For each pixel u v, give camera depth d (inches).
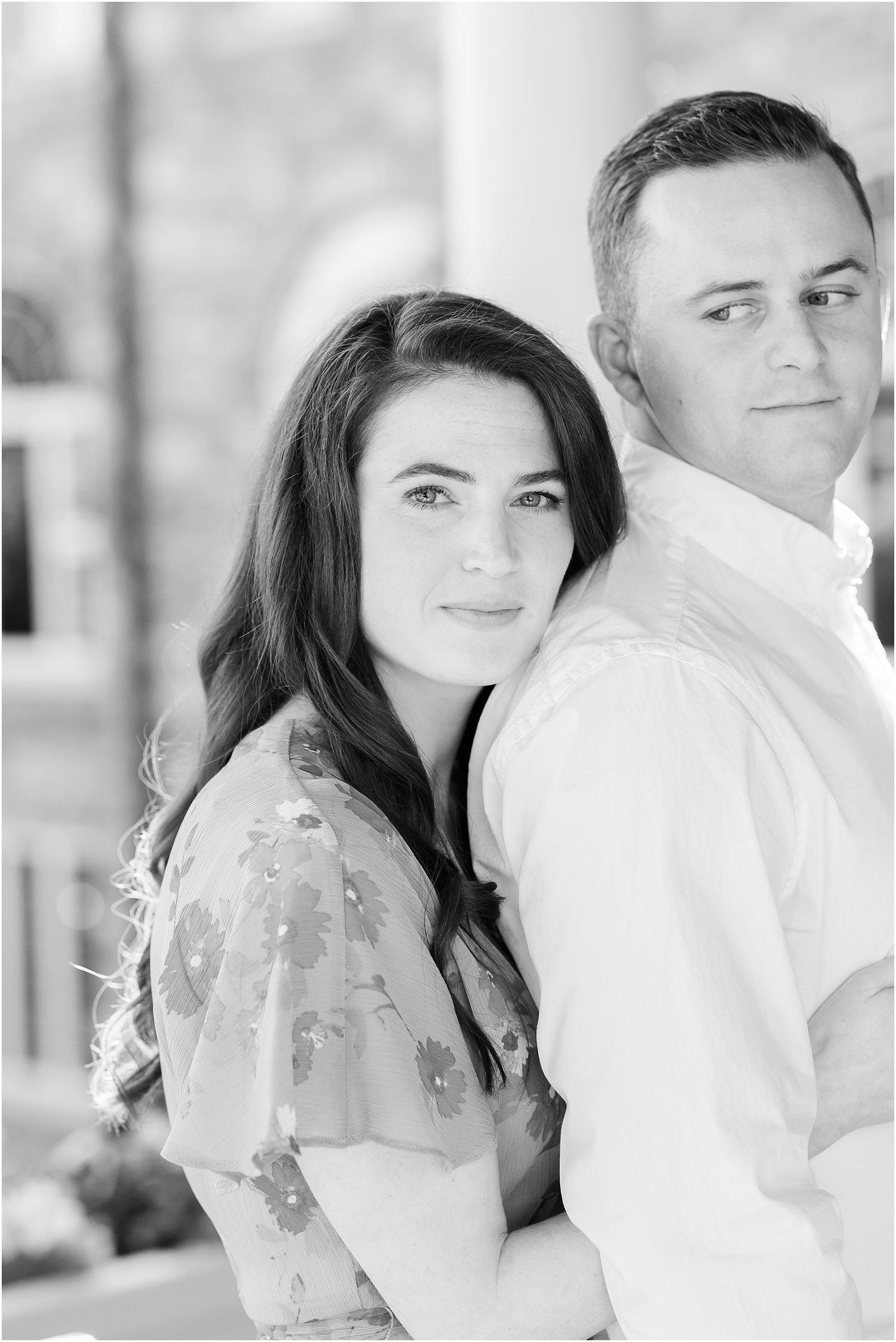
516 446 51.7
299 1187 48.3
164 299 284.2
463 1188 45.8
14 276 300.2
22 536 301.3
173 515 284.8
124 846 283.6
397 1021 45.2
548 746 49.8
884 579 189.6
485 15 117.8
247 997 45.3
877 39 186.5
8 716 298.4
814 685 55.9
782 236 56.7
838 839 51.2
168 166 281.7
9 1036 295.7
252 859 47.3
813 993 52.0
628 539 58.6
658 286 58.9
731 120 58.1
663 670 49.5
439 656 51.9
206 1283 152.7
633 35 119.4
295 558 53.7
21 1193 171.0
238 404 279.3
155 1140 181.2
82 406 297.1
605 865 47.2
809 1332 44.3
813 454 57.5
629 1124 45.9
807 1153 47.0
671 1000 45.9
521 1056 52.1
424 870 50.9
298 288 273.4
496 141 118.5
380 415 51.8
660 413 60.4
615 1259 45.9
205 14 276.1
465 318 52.6
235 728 57.6
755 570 58.1
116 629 283.3
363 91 263.3
